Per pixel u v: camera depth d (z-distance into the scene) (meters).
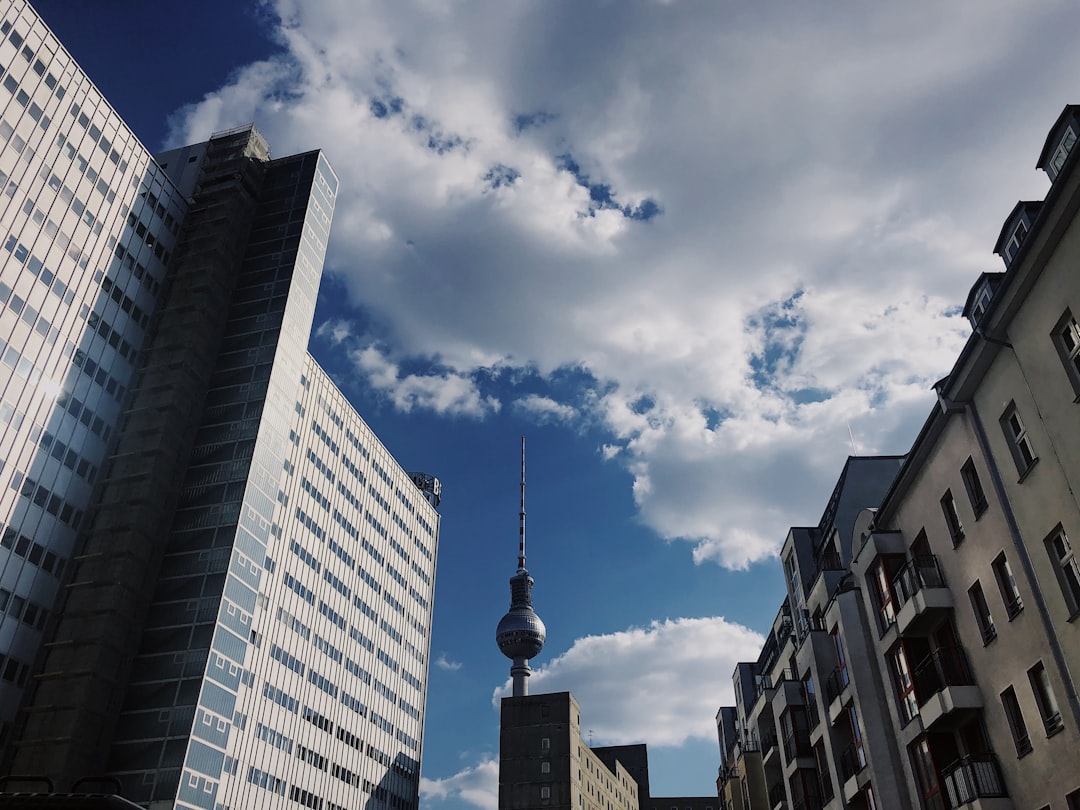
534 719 121.94
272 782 93.31
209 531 88.75
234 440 94.12
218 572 85.94
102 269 88.12
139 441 89.06
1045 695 24.38
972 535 28.11
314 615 109.50
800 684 43.69
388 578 135.38
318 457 116.50
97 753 76.25
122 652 81.12
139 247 95.12
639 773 169.00
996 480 26.50
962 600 28.75
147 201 97.25
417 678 141.88
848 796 35.25
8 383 74.25
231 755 85.75
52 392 79.69
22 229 77.19
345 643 117.31
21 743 73.25
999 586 26.59
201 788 77.75
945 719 28.19
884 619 33.25
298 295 106.81
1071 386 22.47
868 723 32.84
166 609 84.62
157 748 76.88
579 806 116.69
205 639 82.25
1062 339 23.02
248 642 88.00
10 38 78.56
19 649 74.69
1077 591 22.86
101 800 8.27
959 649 28.80
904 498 33.28
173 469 91.25
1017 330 24.73
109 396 88.19
